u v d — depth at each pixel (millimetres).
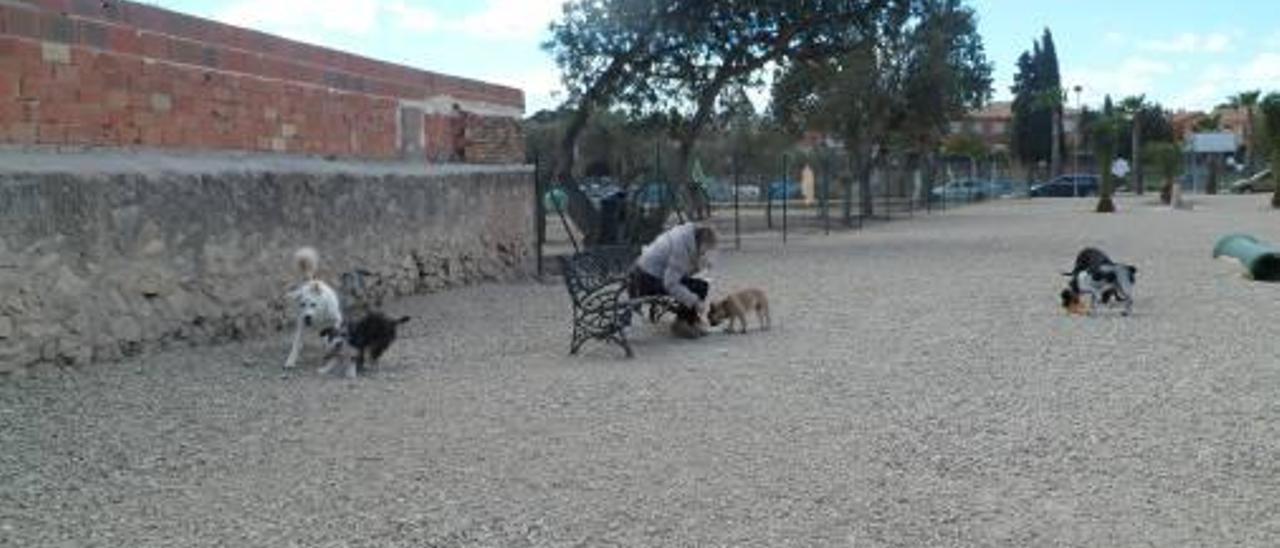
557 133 40312
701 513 6328
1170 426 8148
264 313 13500
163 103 12984
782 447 7750
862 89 44938
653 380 10367
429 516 6355
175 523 6309
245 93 14531
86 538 6066
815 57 32375
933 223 42219
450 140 20688
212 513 6480
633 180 29219
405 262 17078
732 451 7668
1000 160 101000
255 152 14742
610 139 40031
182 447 8000
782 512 6320
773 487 6801
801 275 20953
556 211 30984
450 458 7621
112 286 11156
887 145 53250
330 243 14969
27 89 11047
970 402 9117
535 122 40406
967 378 10172
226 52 14148
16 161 10477
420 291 17547
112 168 11391
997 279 19609
